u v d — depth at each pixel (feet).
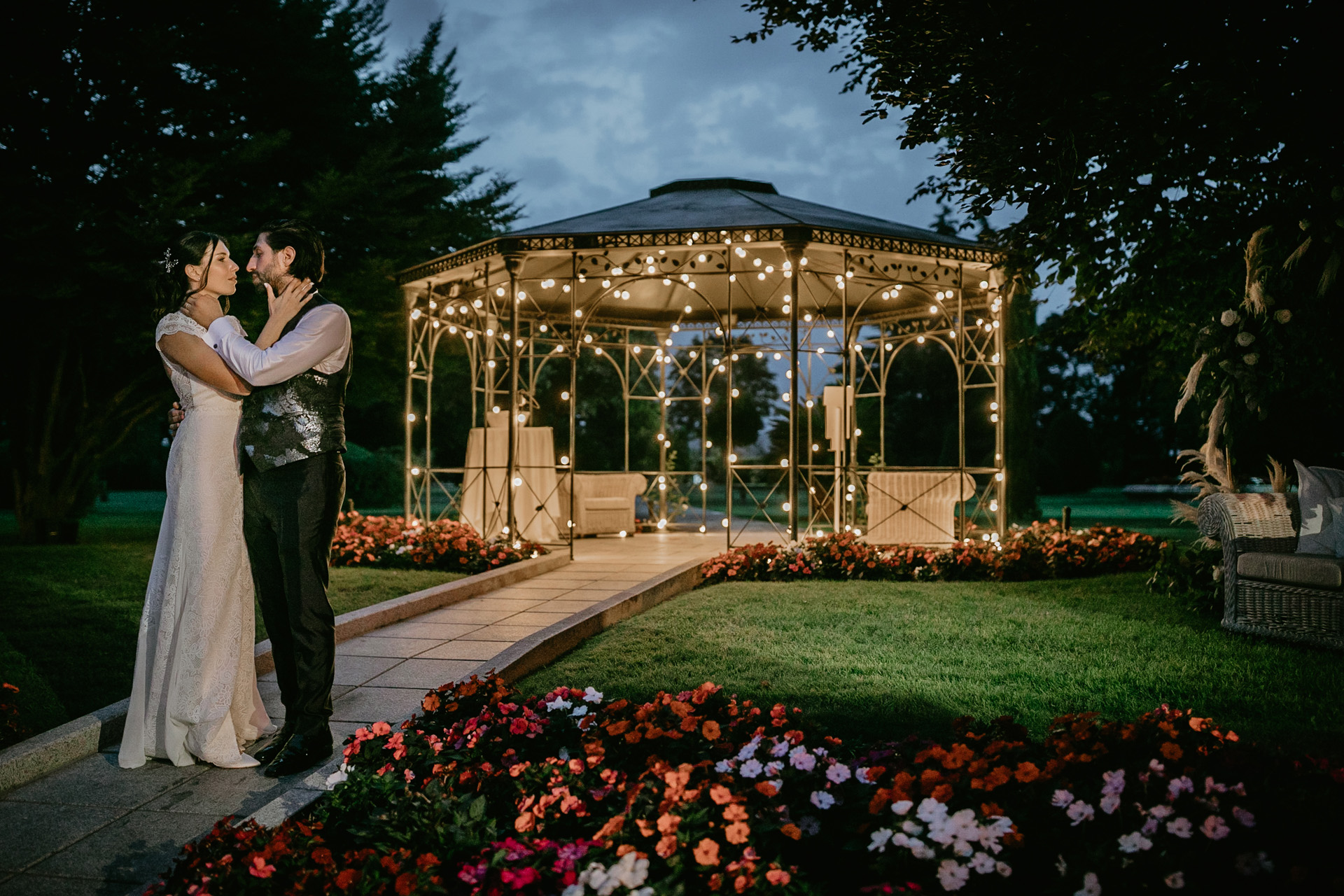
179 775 10.84
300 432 11.06
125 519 61.87
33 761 10.69
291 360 10.78
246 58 41.50
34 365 40.68
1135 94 17.25
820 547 28.94
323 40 45.62
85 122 37.45
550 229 32.65
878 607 22.49
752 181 41.70
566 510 40.01
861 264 33.35
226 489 11.25
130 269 35.14
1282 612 18.45
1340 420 29.55
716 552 35.12
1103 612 21.93
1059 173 18.54
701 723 9.54
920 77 20.54
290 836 7.63
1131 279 25.36
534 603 22.95
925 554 28.43
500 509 36.91
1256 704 13.73
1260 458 30.17
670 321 48.42
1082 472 108.78
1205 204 22.61
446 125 53.62
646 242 30.30
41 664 16.12
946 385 98.63
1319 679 15.29
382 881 6.61
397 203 48.62
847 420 40.65
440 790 8.37
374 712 13.30
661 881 6.64
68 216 34.22
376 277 42.11
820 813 7.75
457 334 50.29
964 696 14.02
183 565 11.07
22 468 41.45
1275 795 7.20
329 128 45.47
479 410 64.08
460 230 52.13
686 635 19.15
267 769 10.76
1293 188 19.72
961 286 34.32
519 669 15.70
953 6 18.29
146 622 11.28
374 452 92.73
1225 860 6.61
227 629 11.23
